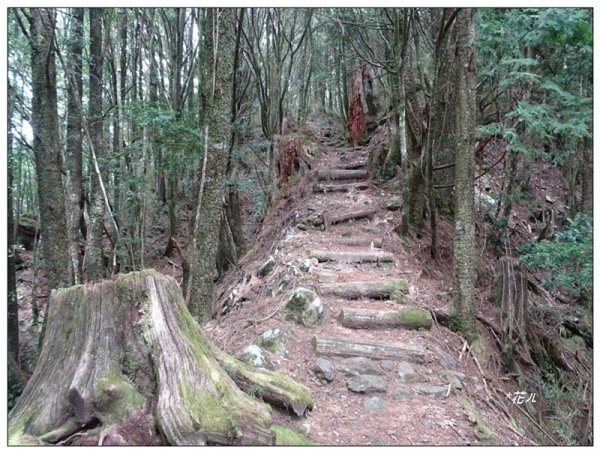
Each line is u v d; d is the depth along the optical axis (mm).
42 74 4551
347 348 3826
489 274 5836
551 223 7473
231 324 4680
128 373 2373
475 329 4430
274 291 5242
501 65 4742
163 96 9578
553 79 4773
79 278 5758
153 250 10008
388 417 3115
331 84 15141
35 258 7535
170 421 2105
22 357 5574
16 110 5422
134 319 2502
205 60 5746
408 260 5797
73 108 5711
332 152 9875
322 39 13859
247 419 2291
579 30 4254
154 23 9305
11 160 5312
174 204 9945
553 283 5875
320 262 5613
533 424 3785
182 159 5977
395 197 7176
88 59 5840
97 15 5910
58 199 4723
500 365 4371
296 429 2756
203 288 4691
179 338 2479
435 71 5652
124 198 7434
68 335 2494
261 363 3516
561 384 4773
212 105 4672
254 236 10109
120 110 6000
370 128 10641
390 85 7648
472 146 4355
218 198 4730
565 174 8391
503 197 6918
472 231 4441
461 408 3326
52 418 2213
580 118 4332
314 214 7051
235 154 8109
